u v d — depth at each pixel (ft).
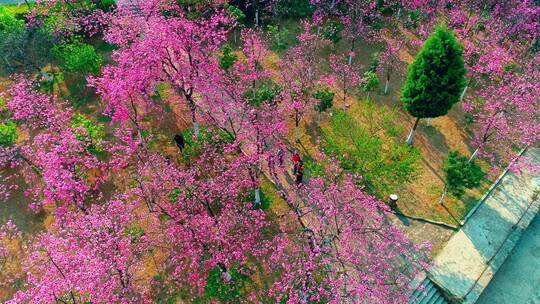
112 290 61.62
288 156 89.35
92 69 99.76
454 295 70.74
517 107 88.69
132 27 97.04
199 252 66.39
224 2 108.47
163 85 102.94
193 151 85.25
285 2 121.29
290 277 63.57
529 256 81.66
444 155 90.89
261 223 71.61
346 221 70.23
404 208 82.28
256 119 80.89
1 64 105.70
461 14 109.40
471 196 84.74
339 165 84.38
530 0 108.47
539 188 86.53
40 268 63.72
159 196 73.97
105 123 94.58
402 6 122.62
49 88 102.17
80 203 71.82
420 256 75.20
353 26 108.88
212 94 90.22
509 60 99.76
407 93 84.33
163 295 68.80
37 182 84.07
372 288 64.39
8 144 85.76
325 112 98.17
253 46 105.60
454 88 80.02
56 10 111.34
